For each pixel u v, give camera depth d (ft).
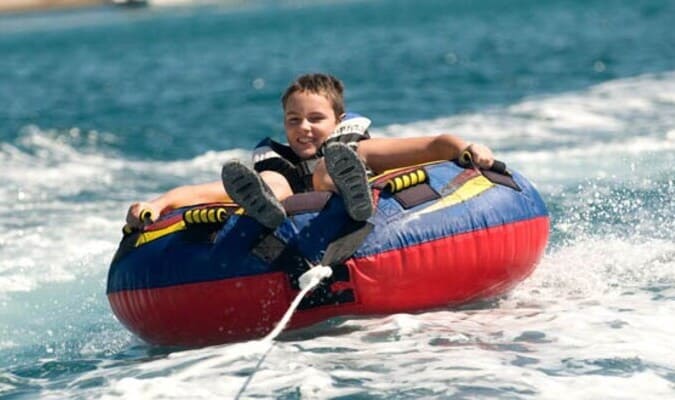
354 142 66.80
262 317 59.82
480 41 346.33
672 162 115.24
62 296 78.48
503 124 156.56
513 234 64.34
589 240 81.87
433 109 179.32
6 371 60.34
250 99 215.92
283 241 58.85
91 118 197.98
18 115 210.59
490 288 64.80
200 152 154.51
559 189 105.40
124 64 386.11
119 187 128.26
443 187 62.85
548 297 67.26
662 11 435.94
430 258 60.70
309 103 65.67
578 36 328.29
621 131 141.18
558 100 175.32
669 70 206.69
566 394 48.73
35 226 105.09
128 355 63.05
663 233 82.79
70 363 61.41
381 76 245.04
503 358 54.39
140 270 61.98
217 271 59.41
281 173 65.67
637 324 59.93
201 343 62.13
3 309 75.41
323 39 455.63
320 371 53.67
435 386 50.49
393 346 57.21
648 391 48.93
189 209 62.80
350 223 59.41
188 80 279.90
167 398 51.39
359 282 59.47
